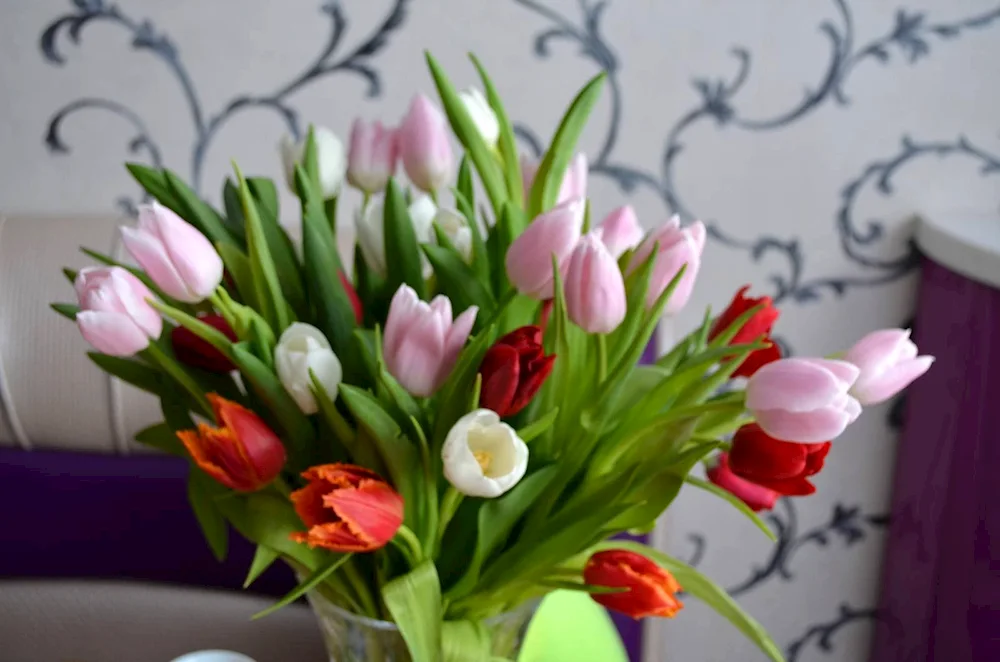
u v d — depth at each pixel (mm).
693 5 1902
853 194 2031
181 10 1939
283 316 1050
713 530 2326
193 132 2027
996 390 1822
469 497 1054
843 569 2348
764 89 1955
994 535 1882
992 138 1979
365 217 1091
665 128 1987
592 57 1939
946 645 2080
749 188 2027
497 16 1917
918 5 1894
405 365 978
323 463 1063
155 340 1045
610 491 1027
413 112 1102
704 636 2424
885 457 2248
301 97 1991
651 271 1028
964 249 1823
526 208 1130
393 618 1020
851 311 2121
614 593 979
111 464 1910
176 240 987
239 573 1914
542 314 1067
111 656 1371
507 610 1075
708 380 1040
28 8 1945
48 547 1942
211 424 1085
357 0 1918
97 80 1995
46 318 1823
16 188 2086
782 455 977
